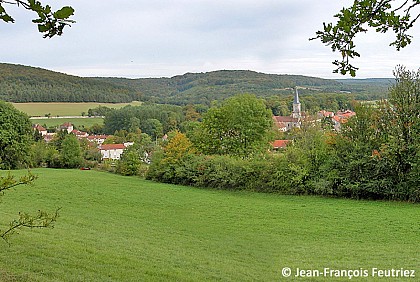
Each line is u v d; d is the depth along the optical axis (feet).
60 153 255.29
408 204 125.80
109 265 43.42
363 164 134.82
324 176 143.13
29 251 44.70
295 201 134.10
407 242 77.05
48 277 36.11
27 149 234.38
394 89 135.64
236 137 192.44
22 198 111.86
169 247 60.44
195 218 100.53
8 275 34.50
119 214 99.35
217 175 160.15
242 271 47.67
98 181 162.50
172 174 176.45
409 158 128.06
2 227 57.41
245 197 143.95
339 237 81.25
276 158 154.40
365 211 112.16
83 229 68.33
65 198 119.14
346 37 14.48
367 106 142.31
